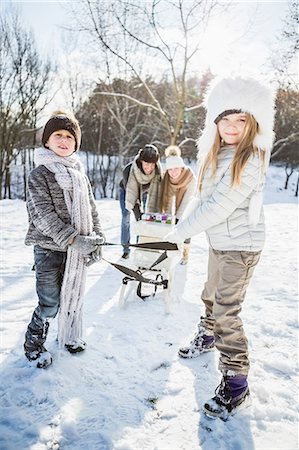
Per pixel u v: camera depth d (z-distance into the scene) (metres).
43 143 2.12
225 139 1.89
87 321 2.71
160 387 1.98
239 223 1.84
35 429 1.67
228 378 1.80
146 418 1.75
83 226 2.08
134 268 2.92
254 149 1.80
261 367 2.16
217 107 1.86
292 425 1.72
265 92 1.82
